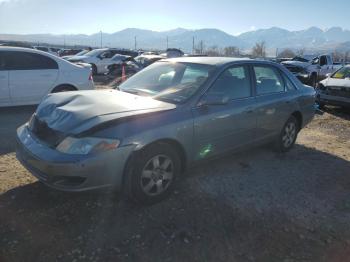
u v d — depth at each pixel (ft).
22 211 11.48
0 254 9.40
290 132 18.80
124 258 9.53
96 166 10.49
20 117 25.23
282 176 15.61
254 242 10.55
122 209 11.91
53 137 11.08
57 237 10.25
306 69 65.16
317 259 9.93
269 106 16.35
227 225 11.34
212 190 13.70
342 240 10.90
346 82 32.07
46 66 27.14
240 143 15.29
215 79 13.96
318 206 13.01
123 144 10.81
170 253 9.86
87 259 9.41
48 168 10.53
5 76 25.38
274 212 12.34
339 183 15.26
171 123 12.01
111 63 70.28
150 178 11.96
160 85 14.66
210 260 9.66
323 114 32.35
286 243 10.59
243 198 13.23
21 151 12.05
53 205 11.93
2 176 13.96
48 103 12.93
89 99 12.69
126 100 12.82
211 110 13.47
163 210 12.00
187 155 12.91
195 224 11.28
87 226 10.85
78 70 28.63
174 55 93.76
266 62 17.19
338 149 20.54
